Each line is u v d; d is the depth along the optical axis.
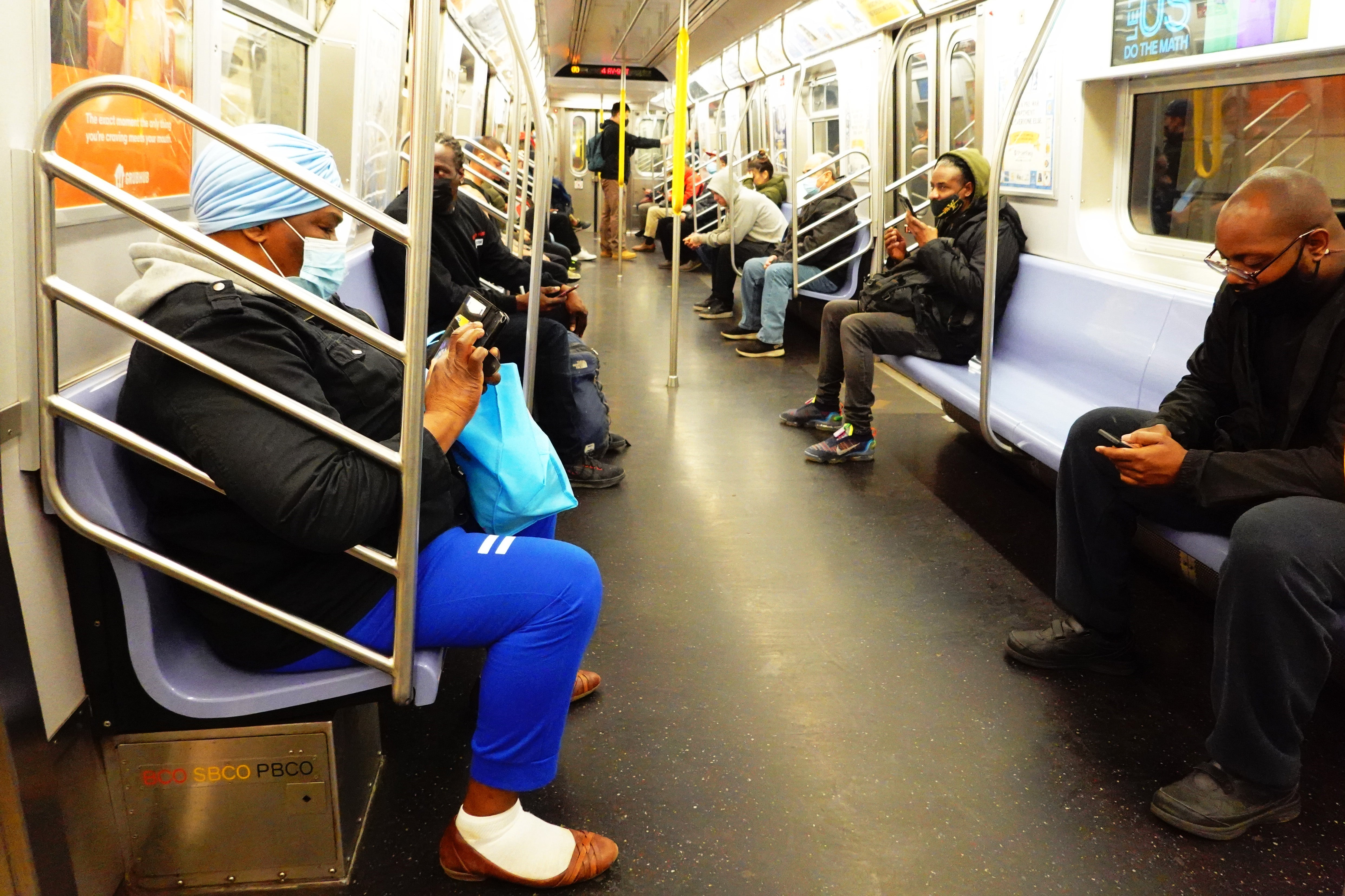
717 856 1.89
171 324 1.45
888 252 4.50
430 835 1.92
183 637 1.69
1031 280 4.15
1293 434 2.14
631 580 3.21
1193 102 3.38
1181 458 2.13
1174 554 3.04
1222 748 1.97
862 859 1.89
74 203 1.58
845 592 3.12
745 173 11.72
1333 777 2.13
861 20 6.65
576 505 1.92
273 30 3.04
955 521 3.73
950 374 4.16
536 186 2.92
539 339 3.96
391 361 1.80
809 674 2.60
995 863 1.88
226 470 1.41
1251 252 2.05
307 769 1.71
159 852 1.72
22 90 1.39
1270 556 1.83
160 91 1.31
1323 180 2.90
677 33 11.55
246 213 1.55
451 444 1.66
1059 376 3.79
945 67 5.67
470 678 2.54
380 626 1.64
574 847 1.80
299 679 1.62
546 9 8.95
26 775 1.40
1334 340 2.05
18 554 1.41
